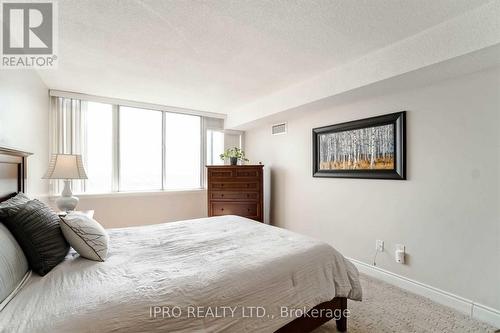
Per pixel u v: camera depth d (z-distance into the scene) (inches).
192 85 122.3
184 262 57.6
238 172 157.5
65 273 49.8
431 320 75.3
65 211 98.4
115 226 147.6
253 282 52.5
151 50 86.4
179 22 70.2
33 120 100.0
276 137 163.2
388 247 101.1
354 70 94.7
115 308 39.2
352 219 115.6
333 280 66.7
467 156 79.7
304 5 63.1
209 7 63.8
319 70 104.1
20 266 46.0
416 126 92.2
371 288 95.6
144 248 67.4
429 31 73.3
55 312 37.0
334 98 108.0
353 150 113.8
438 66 74.0
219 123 189.3
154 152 164.2
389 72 83.3
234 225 93.2
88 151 141.1
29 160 94.1
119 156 151.3
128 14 66.2
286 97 128.6
